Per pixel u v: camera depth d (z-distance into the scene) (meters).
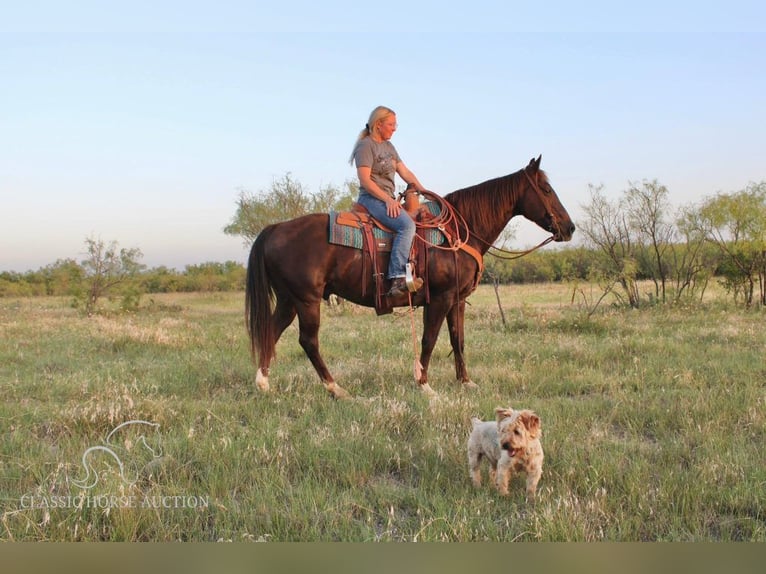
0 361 9.09
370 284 6.70
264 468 4.39
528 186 7.30
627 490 4.02
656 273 19.39
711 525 3.67
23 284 35.69
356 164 6.71
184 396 6.70
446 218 7.03
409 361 8.62
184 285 39.09
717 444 4.80
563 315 14.34
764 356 8.45
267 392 6.75
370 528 3.58
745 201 16.75
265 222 25.36
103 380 7.39
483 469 4.57
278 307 7.14
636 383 7.08
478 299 23.36
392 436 5.25
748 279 17.48
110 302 21.80
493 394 6.55
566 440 4.91
